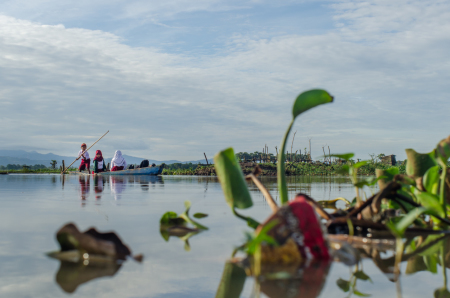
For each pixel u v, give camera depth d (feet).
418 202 10.30
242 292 4.16
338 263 5.48
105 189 22.35
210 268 5.14
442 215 9.16
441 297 4.02
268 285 4.40
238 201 8.53
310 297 3.99
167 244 6.78
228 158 8.56
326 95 7.81
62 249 5.94
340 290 4.23
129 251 5.95
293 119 8.05
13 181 33.27
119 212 11.28
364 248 6.68
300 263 5.44
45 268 5.00
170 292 4.11
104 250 5.61
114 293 4.03
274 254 5.56
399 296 4.06
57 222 9.14
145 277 4.68
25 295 3.94
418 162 10.67
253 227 8.48
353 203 11.84
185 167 107.96
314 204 8.27
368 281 4.61
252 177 8.75
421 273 5.03
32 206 12.71
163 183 31.32
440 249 6.64
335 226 8.12
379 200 8.66
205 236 7.61
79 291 4.11
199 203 14.24
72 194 18.17
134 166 63.82
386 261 5.69
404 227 5.73
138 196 17.28
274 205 7.82
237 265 5.32
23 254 5.77
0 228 8.21
